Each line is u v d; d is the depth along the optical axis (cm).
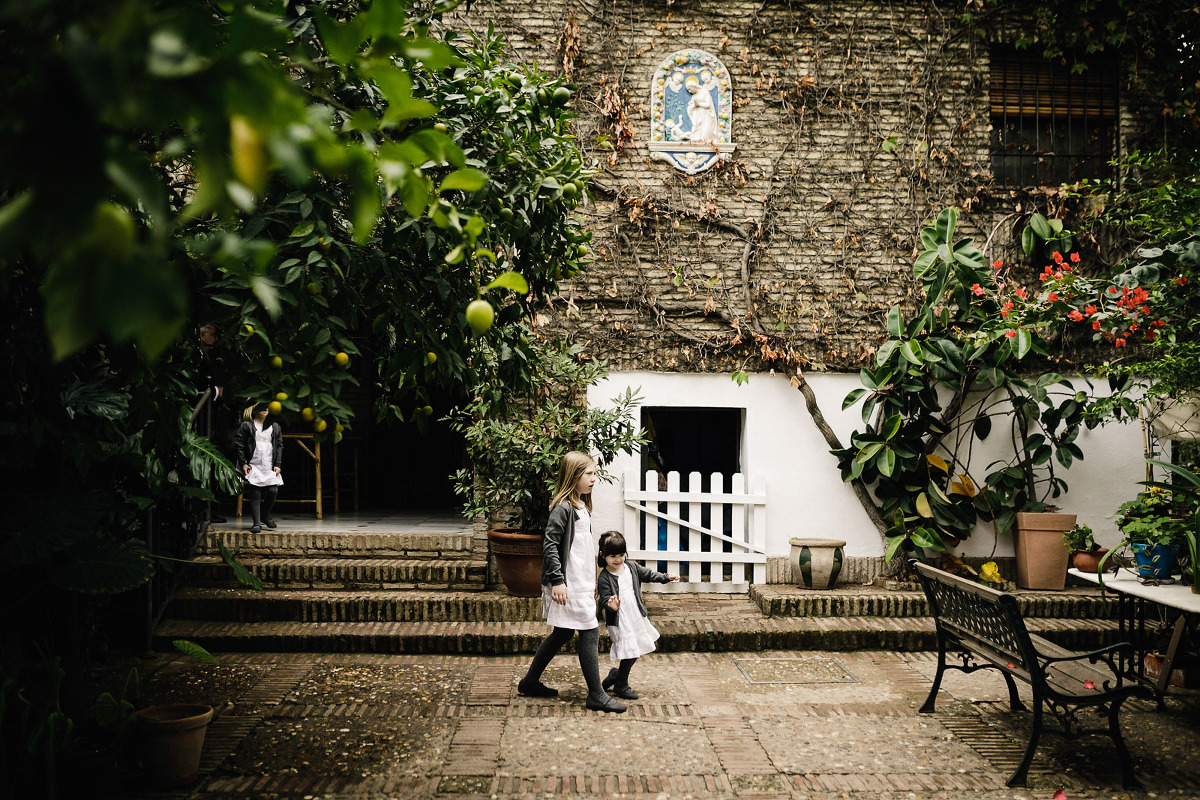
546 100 433
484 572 805
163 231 90
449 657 675
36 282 362
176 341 345
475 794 418
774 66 891
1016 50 918
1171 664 519
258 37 94
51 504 385
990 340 776
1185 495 572
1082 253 892
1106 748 489
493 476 780
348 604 732
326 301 342
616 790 425
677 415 1023
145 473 504
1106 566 815
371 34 112
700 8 888
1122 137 901
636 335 878
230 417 1000
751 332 870
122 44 87
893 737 504
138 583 387
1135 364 669
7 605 462
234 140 89
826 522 866
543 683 606
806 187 888
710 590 854
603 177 880
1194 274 653
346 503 1279
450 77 404
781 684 611
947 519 830
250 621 723
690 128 886
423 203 128
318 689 585
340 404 340
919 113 894
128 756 428
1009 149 921
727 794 423
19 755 377
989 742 497
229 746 477
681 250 883
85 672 549
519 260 452
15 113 89
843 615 760
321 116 112
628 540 848
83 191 86
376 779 434
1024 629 440
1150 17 877
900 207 889
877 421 859
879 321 881
